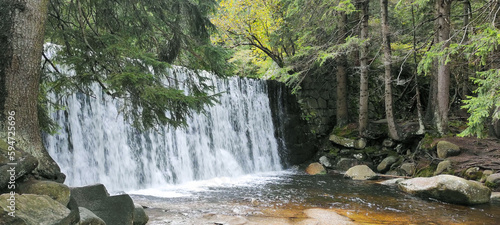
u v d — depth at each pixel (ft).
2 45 14.67
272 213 25.03
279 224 22.13
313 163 49.83
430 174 39.01
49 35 19.38
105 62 19.03
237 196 31.24
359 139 50.70
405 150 47.09
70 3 21.48
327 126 58.29
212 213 24.29
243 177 43.73
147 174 36.60
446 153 39.37
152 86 18.72
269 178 43.04
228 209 25.86
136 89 19.11
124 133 35.65
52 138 29.35
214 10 26.02
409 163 43.01
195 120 42.68
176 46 23.38
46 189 13.20
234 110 48.57
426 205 28.12
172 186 36.65
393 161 45.80
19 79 14.83
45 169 15.17
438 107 44.60
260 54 68.95
